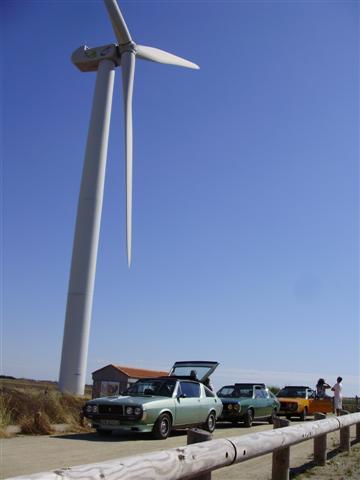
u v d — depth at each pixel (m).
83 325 21.28
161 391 13.88
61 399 15.95
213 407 15.31
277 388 34.03
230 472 8.94
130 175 23.27
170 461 3.90
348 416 10.64
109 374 26.12
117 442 12.02
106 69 24.80
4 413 13.58
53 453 10.05
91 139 23.48
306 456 10.91
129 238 22.58
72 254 22.20
